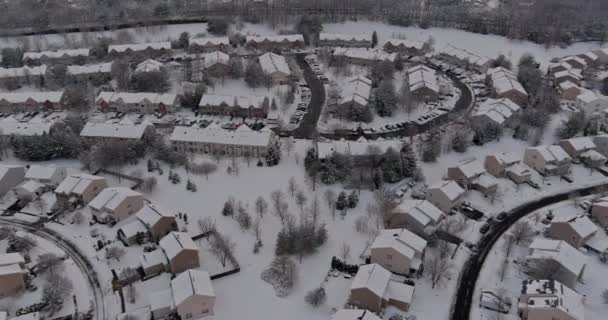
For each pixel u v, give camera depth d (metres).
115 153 146.62
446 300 101.94
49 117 180.75
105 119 178.50
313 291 102.06
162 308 96.44
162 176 143.62
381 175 136.00
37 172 139.38
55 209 130.75
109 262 111.88
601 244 114.50
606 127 168.00
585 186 141.50
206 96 182.25
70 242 119.00
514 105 175.75
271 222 123.44
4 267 102.56
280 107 185.38
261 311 99.50
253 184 139.12
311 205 128.62
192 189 136.25
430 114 180.88
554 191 138.88
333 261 108.94
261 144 150.50
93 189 132.38
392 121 176.00
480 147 158.62
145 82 193.88
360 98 176.75
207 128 156.88
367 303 97.69
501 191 137.50
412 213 117.12
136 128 159.00
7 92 196.75
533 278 106.31
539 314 93.50
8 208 132.75
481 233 121.62
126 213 125.94
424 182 140.25
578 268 102.81
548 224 124.31
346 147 146.12
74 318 97.75
